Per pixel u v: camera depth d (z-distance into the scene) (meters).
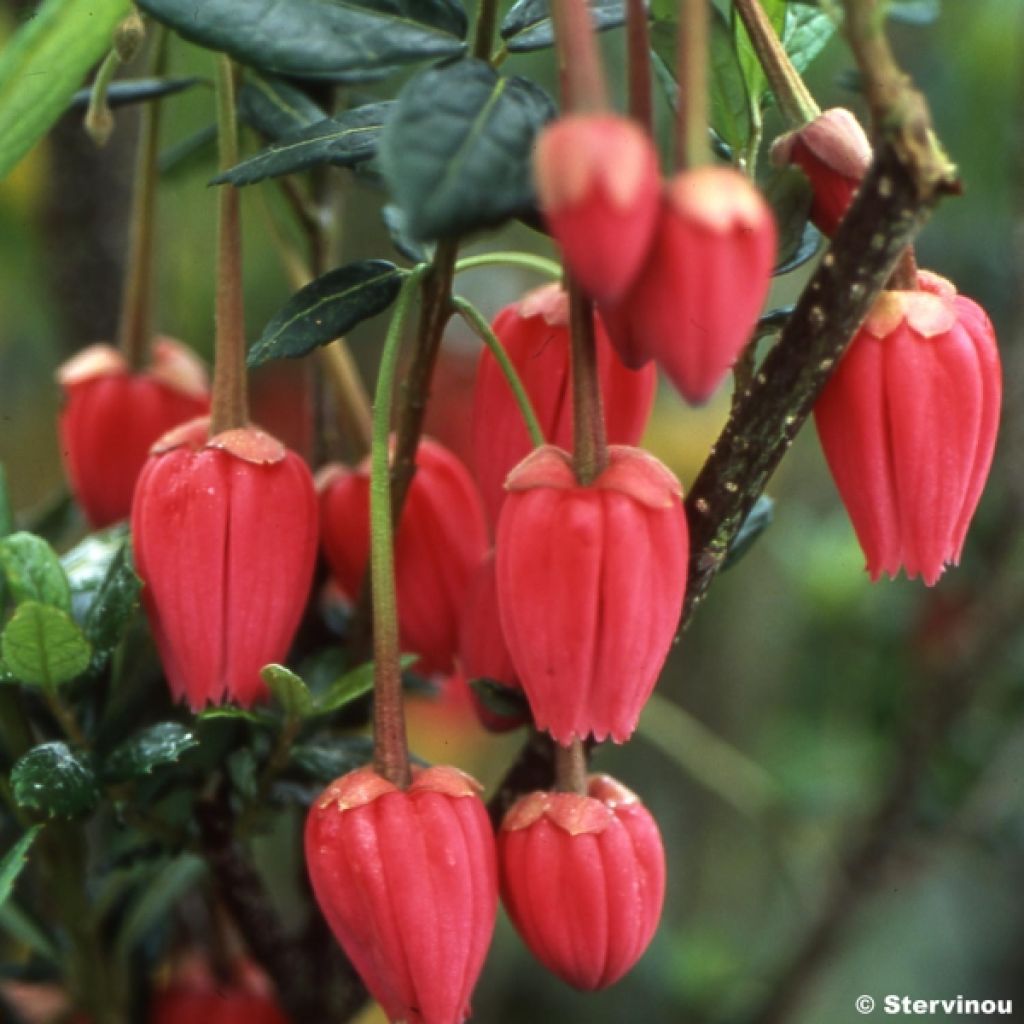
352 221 0.54
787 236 0.30
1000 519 0.44
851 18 0.28
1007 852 0.51
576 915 0.31
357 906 0.30
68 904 0.35
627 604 0.29
